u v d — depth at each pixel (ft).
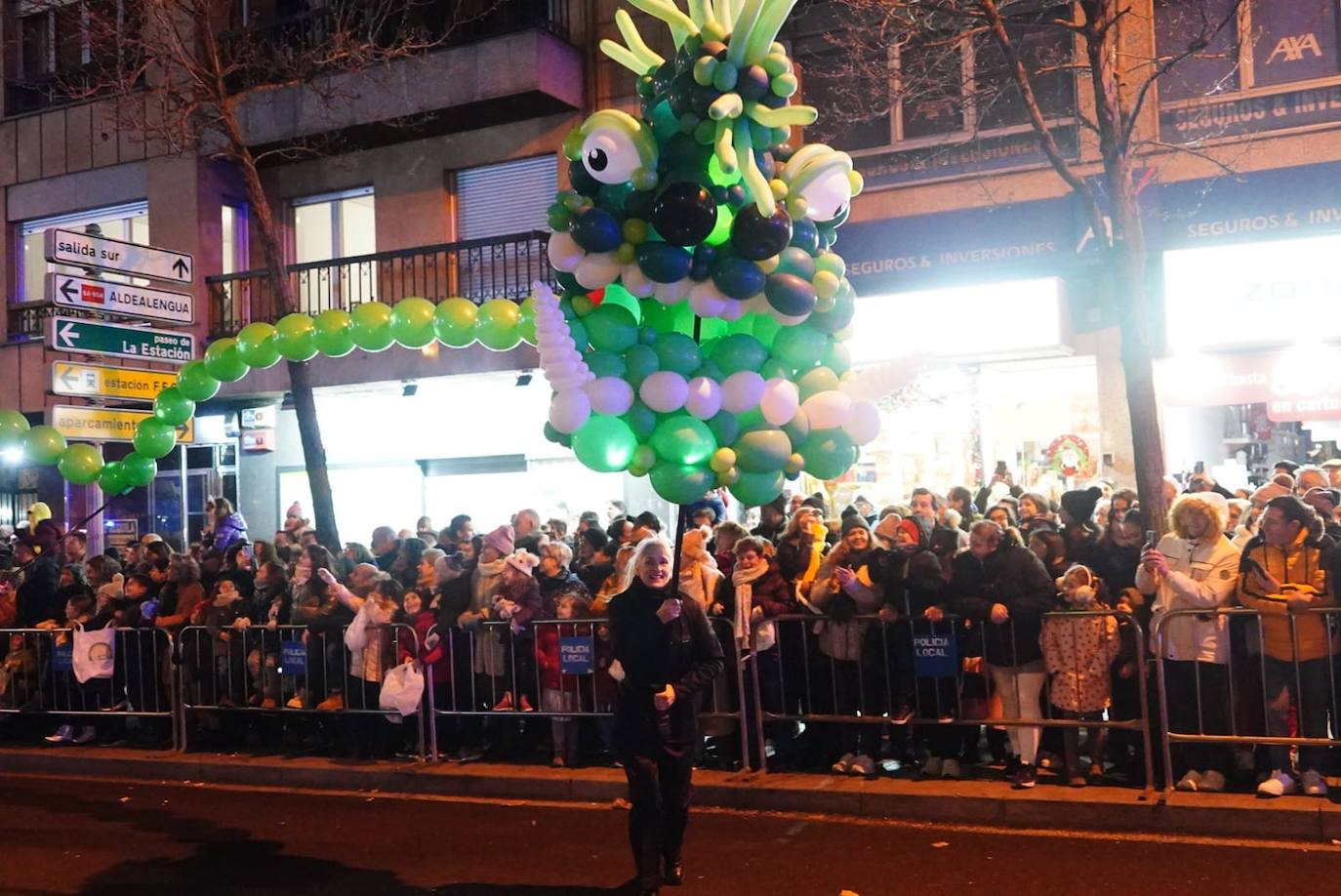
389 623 28.99
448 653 28.84
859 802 23.65
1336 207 37.63
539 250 51.01
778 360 18.06
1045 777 24.04
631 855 21.45
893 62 41.93
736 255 16.65
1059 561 24.64
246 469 56.24
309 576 30.45
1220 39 40.45
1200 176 39.99
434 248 50.67
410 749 29.63
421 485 52.85
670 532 48.06
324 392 54.39
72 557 39.75
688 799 19.22
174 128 44.60
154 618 32.91
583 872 20.56
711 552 30.99
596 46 50.06
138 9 40.24
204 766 29.86
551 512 50.31
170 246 56.39
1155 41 40.86
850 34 38.04
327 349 27.35
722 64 15.83
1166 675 23.15
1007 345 40.55
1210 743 22.70
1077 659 23.24
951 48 33.55
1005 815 22.52
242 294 56.08
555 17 50.80
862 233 44.27
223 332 55.93
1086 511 26.71
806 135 46.11
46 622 33.83
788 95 16.40
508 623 27.81
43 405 58.90
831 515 38.68
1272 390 38.42
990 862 20.13
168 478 58.65
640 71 18.28
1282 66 40.01
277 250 38.78
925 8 32.35
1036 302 40.09
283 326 27.58
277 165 57.06
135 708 32.55
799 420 17.81
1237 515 26.91
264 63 44.96
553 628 27.40
